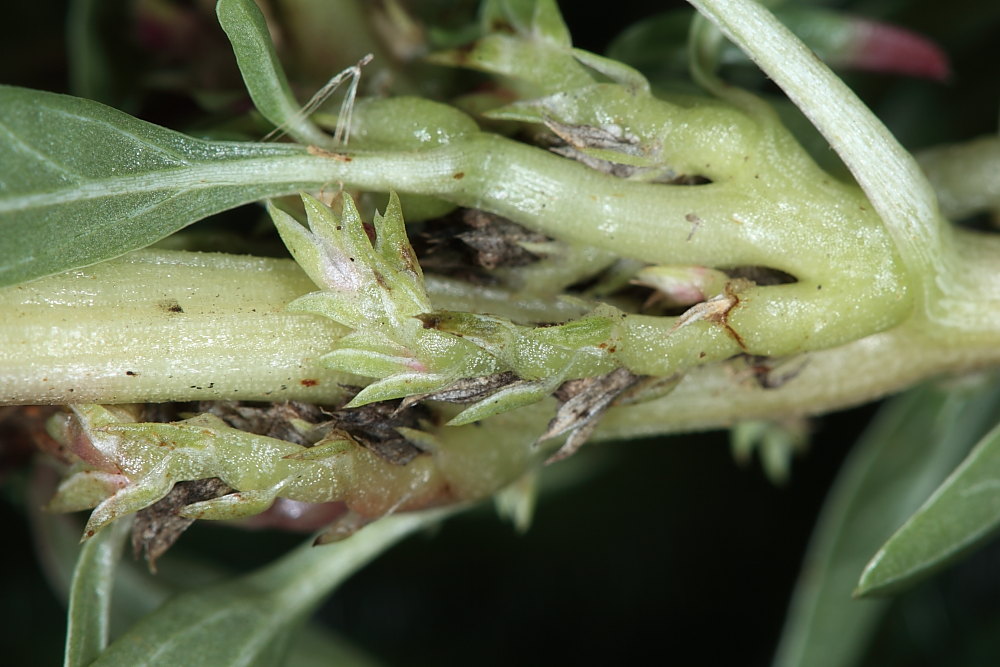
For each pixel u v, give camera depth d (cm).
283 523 12
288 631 12
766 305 11
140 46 14
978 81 14
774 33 11
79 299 11
